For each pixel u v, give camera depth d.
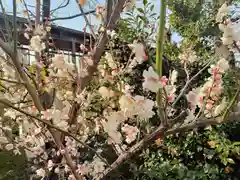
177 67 2.84
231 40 1.07
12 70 2.07
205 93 1.28
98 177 1.59
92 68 2.12
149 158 2.85
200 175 2.46
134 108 1.32
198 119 1.21
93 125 2.58
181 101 2.22
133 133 1.47
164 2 0.95
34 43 2.05
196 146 2.74
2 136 2.28
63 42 3.66
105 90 1.90
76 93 2.20
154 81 1.04
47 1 2.50
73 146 2.11
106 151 2.70
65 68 2.14
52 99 2.10
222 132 2.69
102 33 2.07
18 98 2.29
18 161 2.95
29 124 2.24
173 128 1.29
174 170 2.60
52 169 2.30
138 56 1.15
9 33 1.48
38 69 2.08
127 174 2.65
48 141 2.29
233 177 2.66
